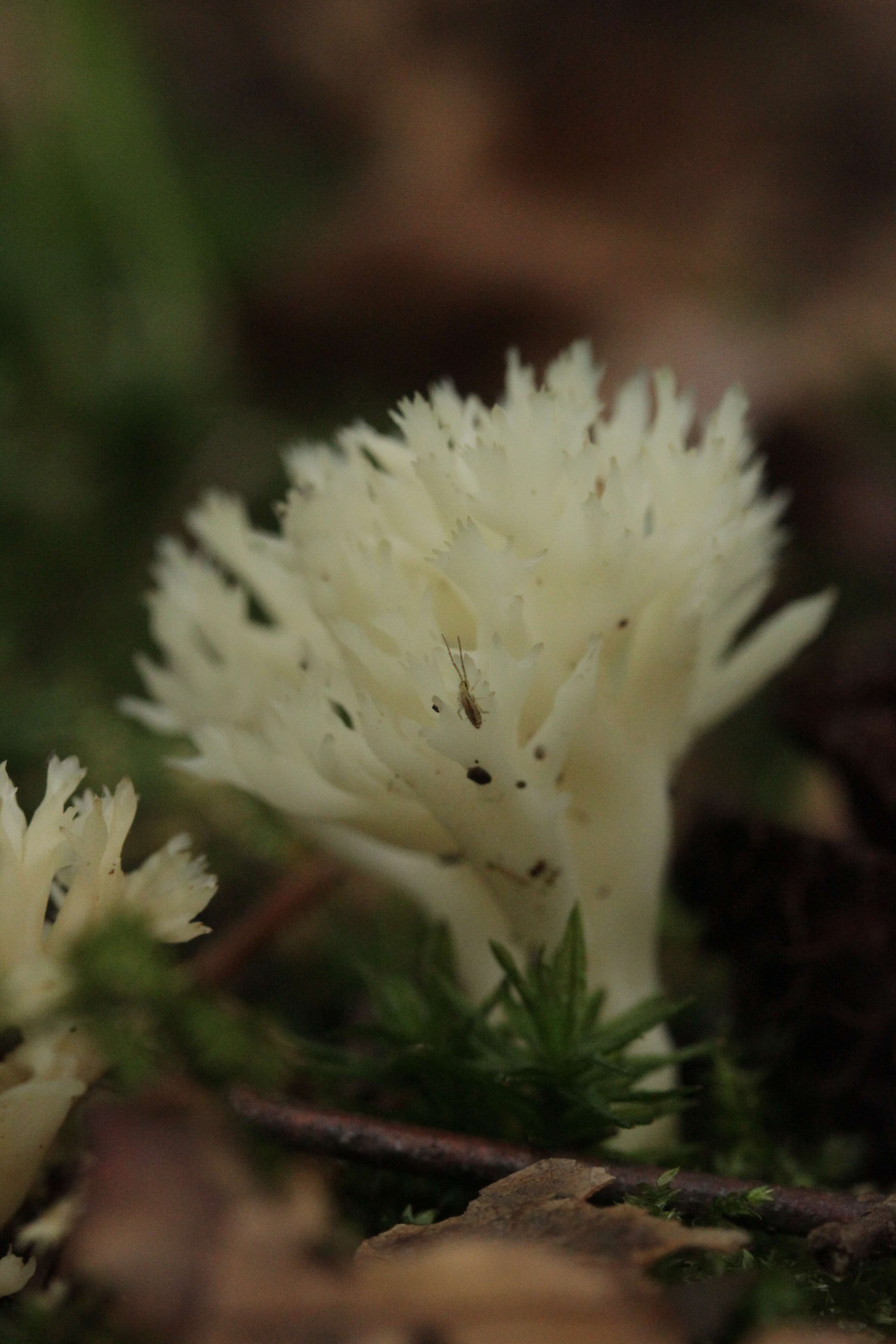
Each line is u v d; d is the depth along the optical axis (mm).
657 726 221
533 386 222
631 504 215
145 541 299
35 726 258
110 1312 196
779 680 304
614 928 222
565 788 220
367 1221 212
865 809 240
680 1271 197
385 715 210
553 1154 206
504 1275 190
